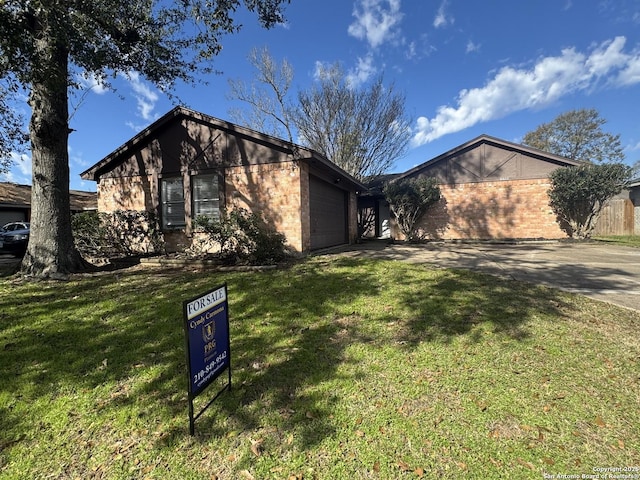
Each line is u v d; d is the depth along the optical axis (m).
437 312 4.15
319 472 1.78
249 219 7.65
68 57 6.79
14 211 19.14
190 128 9.72
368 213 20.80
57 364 2.99
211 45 7.95
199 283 5.79
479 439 2.01
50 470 1.83
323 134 21.80
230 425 2.17
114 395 2.53
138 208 10.30
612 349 3.17
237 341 3.46
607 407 2.32
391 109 21.00
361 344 3.34
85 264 7.30
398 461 1.84
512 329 3.62
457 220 14.78
